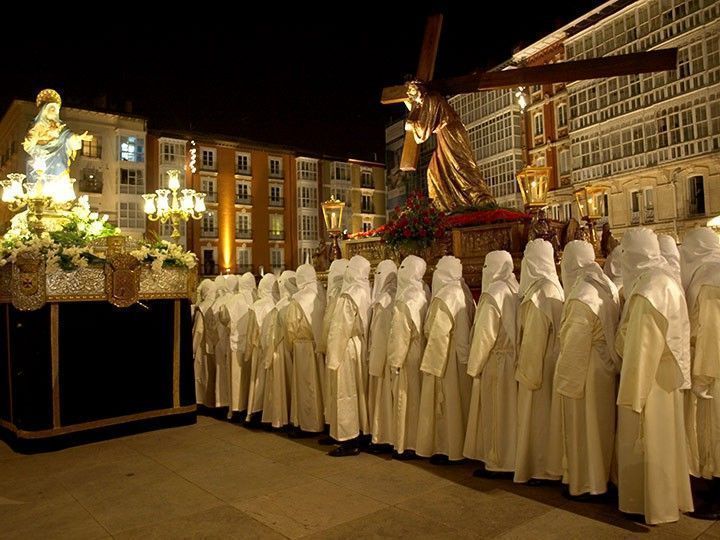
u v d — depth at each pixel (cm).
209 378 751
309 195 3966
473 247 718
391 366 498
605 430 389
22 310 580
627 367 351
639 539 333
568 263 429
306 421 593
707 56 2162
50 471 508
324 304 603
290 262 3878
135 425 639
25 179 724
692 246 401
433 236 739
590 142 2647
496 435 446
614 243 852
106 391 620
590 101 2641
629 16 2448
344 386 529
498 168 3050
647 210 2417
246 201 3731
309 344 593
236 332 684
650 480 349
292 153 3928
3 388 631
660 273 358
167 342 673
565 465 403
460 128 902
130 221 3123
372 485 439
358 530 358
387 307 532
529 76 860
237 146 3691
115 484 466
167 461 527
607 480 389
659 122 2348
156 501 423
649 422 352
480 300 461
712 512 359
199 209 950
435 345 477
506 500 400
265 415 631
